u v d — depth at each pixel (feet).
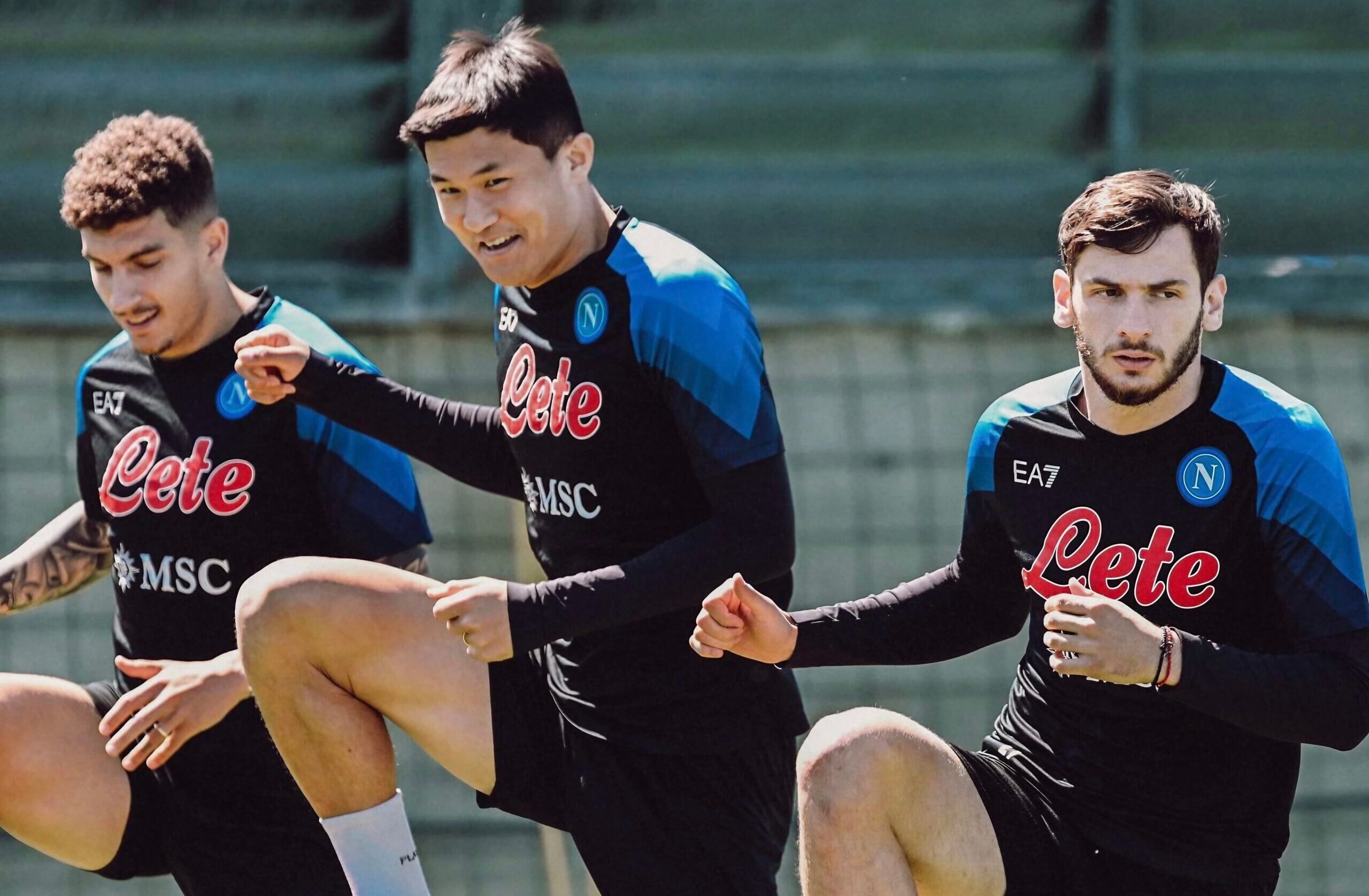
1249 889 30.76
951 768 30.17
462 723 33.06
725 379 31.27
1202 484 30.14
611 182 68.49
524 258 31.94
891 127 69.56
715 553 30.66
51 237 66.23
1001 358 67.87
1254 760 30.48
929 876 30.07
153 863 37.91
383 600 32.27
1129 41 69.56
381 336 65.72
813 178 69.31
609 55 68.08
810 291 67.82
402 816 32.53
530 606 29.78
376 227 67.62
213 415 37.14
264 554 36.86
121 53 65.82
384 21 66.85
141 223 35.83
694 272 31.91
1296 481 29.60
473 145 31.19
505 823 61.62
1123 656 27.30
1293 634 29.50
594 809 33.14
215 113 66.33
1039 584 31.45
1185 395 30.32
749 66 68.54
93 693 37.63
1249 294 68.69
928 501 66.03
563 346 32.78
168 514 37.04
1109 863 30.91
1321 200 71.00
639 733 32.96
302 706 31.81
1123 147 70.08
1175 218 28.94
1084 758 30.99
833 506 65.57
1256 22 70.23
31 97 65.10
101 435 38.24
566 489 32.99
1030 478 31.53
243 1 65.98
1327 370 68.18
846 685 63.72
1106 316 29.07
